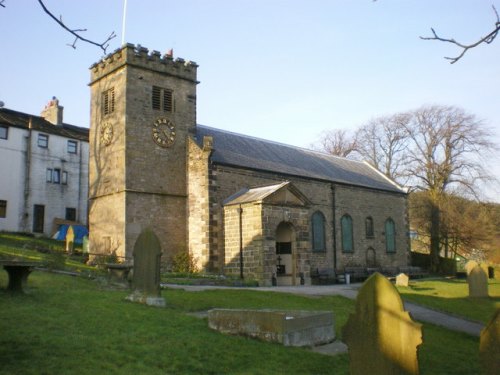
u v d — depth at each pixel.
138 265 16.48
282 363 11.01
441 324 19.92
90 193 34.22
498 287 36.97
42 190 46.59
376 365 7.68
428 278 46.56
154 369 9.58
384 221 47.59
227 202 32.62
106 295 16.81
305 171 41.06
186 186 33.69
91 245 33.44
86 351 10.02
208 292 20.66
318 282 37.44
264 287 28.02
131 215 30.70
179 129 34.00
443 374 12.55
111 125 32.69
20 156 45.22
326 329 13.71
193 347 11.26
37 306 13.55
